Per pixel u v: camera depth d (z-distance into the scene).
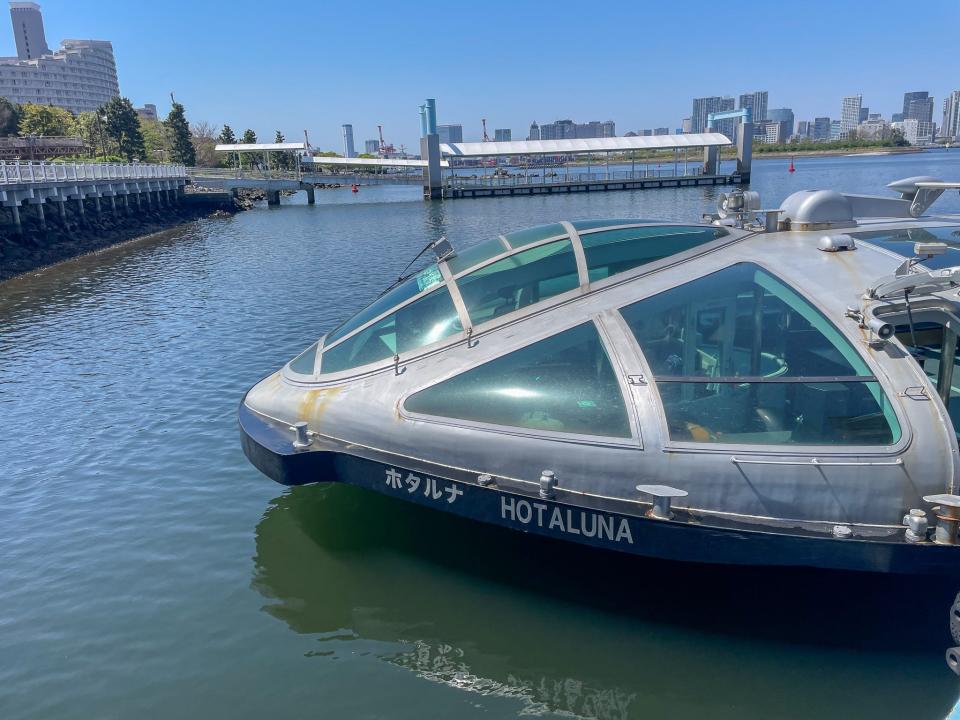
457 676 5.78
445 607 6.58
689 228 7.63
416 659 6.00
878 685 5.45
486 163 121.12
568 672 5.74
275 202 91.38
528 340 6.59
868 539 5.35
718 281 6.66
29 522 8.94
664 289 6.65
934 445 5.52
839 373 5.89
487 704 5.50
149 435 11.78
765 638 5.96
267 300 23.89
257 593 7.07
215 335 18.91
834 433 5.73
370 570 7.22
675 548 5.66
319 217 67.88
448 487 6.32
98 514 9.05
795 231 7.67
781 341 6.21
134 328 20.28
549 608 6.46
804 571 6.54
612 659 5.84
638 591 6.58
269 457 7.02
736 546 5.54
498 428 6.32
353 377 7.25
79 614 6.94
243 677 5.93
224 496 9.38
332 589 6.98
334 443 7.06
